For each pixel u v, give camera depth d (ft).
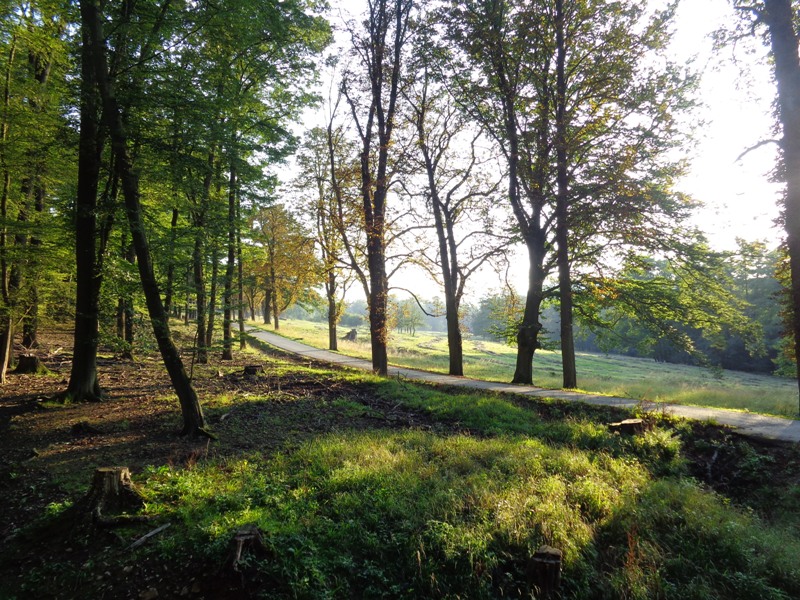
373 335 61.57
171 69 30.83
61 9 33.37
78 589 13.89
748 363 134.82
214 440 27.12
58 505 17.75
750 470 25.80
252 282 45.32
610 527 18.56
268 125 49.19
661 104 48.57
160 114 32.68
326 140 81.41
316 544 16.10
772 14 29.12
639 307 55.11
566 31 52.95
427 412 38.09
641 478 23.62
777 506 22.63
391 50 58.65
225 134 33.27
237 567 14.07
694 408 37.04
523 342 57.52
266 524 16.60
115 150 27.27
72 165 42.24
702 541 17.72
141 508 17.63
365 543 16.34
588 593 14.71
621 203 48.19
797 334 29.27
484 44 52.80
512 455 25.38
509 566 15.75
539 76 54.29
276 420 32.45
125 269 41.70
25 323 45.75
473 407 37.86
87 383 36.01
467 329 76.69
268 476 21.61
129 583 14.11
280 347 99.35
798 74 28.27
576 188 51.11
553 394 44.34
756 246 48.57
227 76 38.78
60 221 40.14
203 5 35.12
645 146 49.75
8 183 39.40
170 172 31.83
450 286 65.16
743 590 15.06
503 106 57.77
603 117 49.85
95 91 31.65
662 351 160.86
